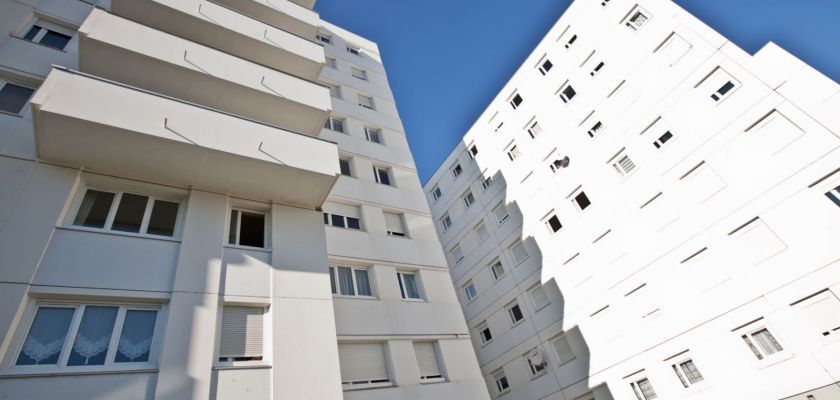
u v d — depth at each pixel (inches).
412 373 377.4
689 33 641.0
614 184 669.9
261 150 350.0
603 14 789.2
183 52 404.2
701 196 553.6
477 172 987.3
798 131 490.6
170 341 249.6
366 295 426.3
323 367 291.0
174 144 311.7
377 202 526.6
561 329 690.2
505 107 954.7
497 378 794.8
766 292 465.7
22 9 396.8
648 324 569.0
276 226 362.9
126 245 283.3
